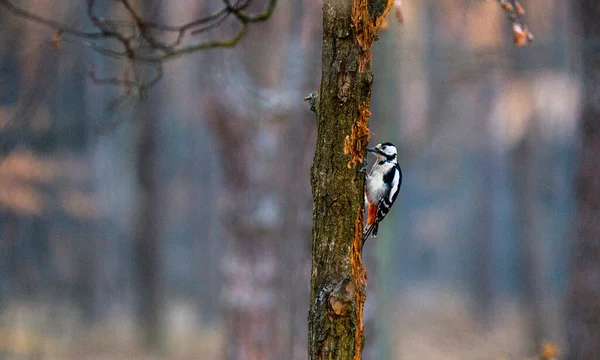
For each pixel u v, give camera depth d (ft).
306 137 48.60
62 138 77.20
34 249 67.97
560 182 119.96
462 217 149.07
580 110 44.65
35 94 37.73
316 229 16.90
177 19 77.46
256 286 48.88
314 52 48.32
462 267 152.56
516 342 92.99
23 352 62.39
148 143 89.92
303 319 48.96
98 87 74.13
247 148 48.49
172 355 81.41
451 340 92.48
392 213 51.49
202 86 49.70
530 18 80.69
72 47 51.75
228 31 48.52
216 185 123.85
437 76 63.93
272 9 24.17
